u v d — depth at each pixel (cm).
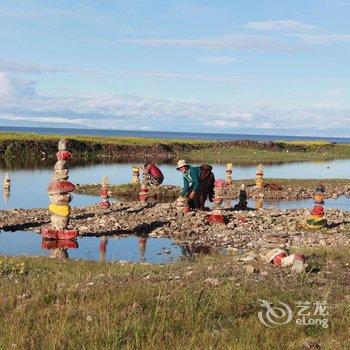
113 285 1154
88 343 797
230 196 4478
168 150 10362
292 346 819
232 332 870
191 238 2400
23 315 920
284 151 11725
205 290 1108
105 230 2514
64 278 1306
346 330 909
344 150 12675
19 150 8550
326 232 2547
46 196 4081
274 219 2856
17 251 2045
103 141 10269
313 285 1247
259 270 1387
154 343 809
